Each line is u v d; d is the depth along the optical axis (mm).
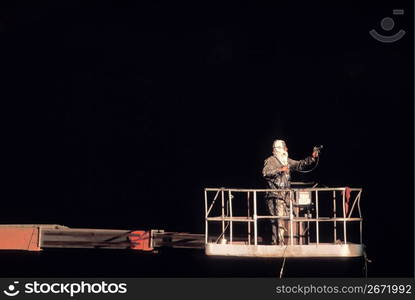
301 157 15211
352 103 14688
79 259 14156
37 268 14117
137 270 13930
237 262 13094
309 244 8859
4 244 9641
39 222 16984
